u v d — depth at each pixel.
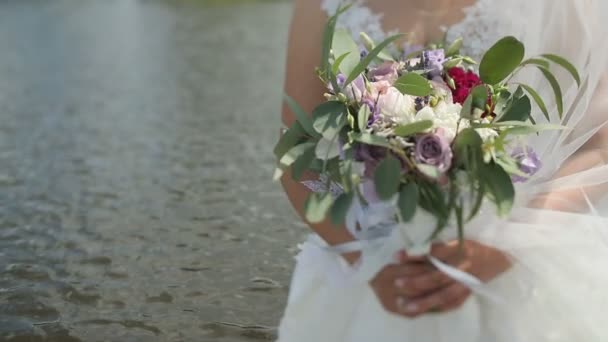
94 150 7.66
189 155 7.34
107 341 3.47
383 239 2.44
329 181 2.44
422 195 2.33
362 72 2.52
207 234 4.99
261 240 4.85
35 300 3.94
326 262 2.58
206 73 13.55
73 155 7.44
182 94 11.27
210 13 28.61
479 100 2.44
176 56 16.12
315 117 2.41
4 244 4.84
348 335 2.52
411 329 2.40
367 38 2.67
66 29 23.08
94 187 6.23
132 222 5.27
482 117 2.51
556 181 2.71
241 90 11.56
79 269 4.38
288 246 4.73
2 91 11.84
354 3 2.76
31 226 5.21
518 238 2.46
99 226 5.19
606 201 2.73
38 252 4.68
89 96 11.20
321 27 2.75
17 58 16.20
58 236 4.99
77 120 9.34
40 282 4.18
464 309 2.37
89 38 20.28
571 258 2.48
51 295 4.00
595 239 2.55
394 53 2.76
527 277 2.44
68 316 3.74
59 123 9.18
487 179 2.30
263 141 7.89
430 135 2.29
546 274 2.45
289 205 5.61
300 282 2.63
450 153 2.28
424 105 2.49
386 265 2.39
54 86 12.27
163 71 13.86
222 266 4.40
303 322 2.59
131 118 9.41
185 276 4.25
